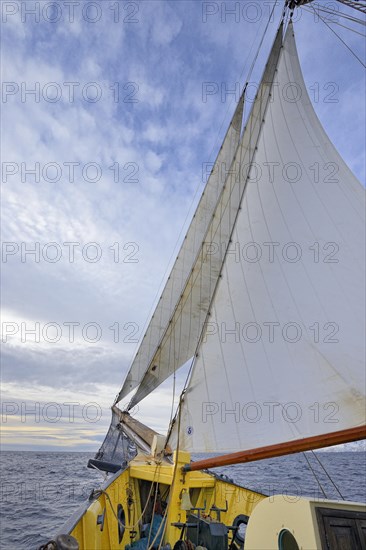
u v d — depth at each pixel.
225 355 5.04
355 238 5.70
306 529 3.55
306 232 6.07
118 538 6.17
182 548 4.96
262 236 5.97
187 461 5.86
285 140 7.30
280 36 9.59
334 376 4.68
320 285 5.42
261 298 5.38
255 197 6.32
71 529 4.19
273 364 4.87
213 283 11.89
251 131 10.15
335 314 5.12
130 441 12.02
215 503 7.50
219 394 4.84
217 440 4.63
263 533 3.96
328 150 7.55
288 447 4.32
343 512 3.63
